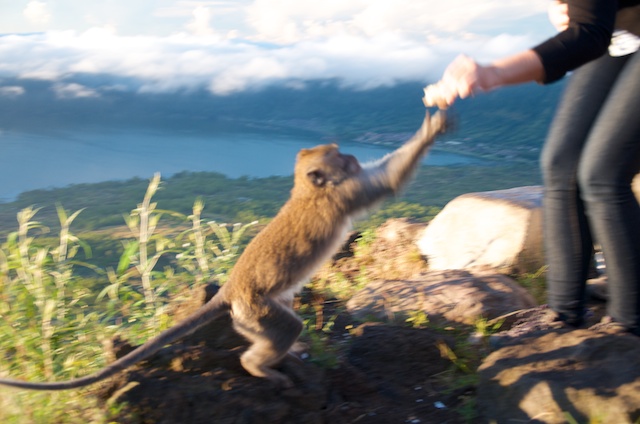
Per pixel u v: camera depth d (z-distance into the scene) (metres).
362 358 2.03
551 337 1.79
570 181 1.83
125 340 1.93
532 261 2.81
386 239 3.41
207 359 1.78
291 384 1.76
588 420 1.58
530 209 2.88
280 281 1.91
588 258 1.89
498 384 1.73
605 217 1.71
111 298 2.36
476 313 2.28
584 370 1.65
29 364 2.08
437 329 2.25
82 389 1.86
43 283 2.28
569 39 1.49
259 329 1.83
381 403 1.83
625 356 1.65
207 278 2.58
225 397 1.70
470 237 3.01
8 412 1.78
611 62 1.79
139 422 1.68
